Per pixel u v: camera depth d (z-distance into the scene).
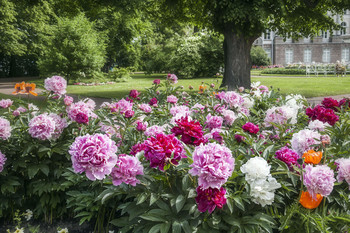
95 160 1.81
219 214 2.03
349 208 2.19
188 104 5.02
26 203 3.07
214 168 1.67
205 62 26.95
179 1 13.40
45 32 27.92
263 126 3.20
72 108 2.95
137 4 12.30
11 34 25.25
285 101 4.79
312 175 1.84
